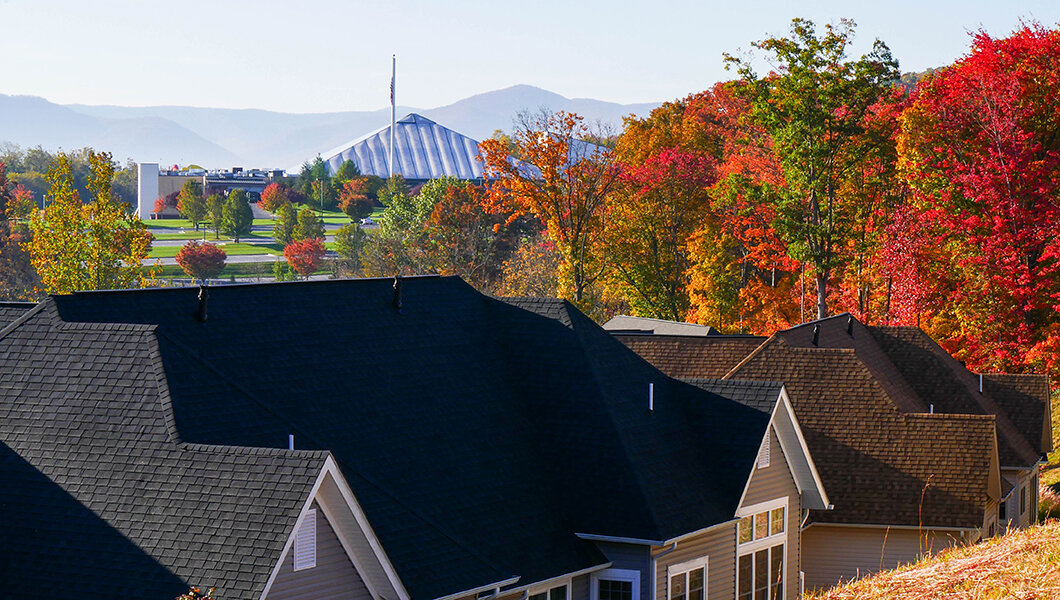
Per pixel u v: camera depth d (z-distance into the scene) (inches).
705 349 2967.5
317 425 1659.7
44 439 1470.2
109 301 1690.5
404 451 1718.8
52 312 1643.7
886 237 4566.9
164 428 1429.6
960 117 4333.2
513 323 2113.7
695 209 6264.8
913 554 2402.8
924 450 2476.6
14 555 1327.5
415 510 1595.7
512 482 1803.6
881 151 4904.0
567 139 5546.3
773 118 4977.9
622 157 7116.1
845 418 2568.9
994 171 4178.2
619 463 1850.4
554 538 1753.2
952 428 2496.3
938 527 2361.0
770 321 5698.8
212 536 1251.8
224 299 1769.2
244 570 1202.0
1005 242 4119.1
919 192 4461.1
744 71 4977.9
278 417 1603.1
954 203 4266.7
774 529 2105.1
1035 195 4121.6
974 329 4288.9
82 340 1593.3
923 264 4439.0
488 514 1707.7
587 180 5679.1
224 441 1487.5
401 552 1501.0
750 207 5388.8
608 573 1785.2
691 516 1840.6
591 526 1781.5
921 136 4439.0
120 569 1259.8
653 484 1843.0
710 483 1953.7
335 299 1913.1
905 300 4456.2
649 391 2009.1
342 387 1759.4
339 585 1352.1
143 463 1385.3
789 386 2659.9
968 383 3206.2
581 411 1939.0
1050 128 4296.3
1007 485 2923.2
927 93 4436.5
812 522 2404.0
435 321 2028.8
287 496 1259.8
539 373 2017.7
